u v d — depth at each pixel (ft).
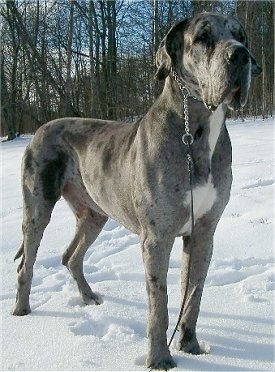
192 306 11.46
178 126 10.77
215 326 12.32
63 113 74.54
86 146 14.02
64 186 14.99
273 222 19.25
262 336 11.70
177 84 10.80
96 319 13.10
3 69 83.30
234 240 18.10
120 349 11.32
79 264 15.05
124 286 15.51
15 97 82.99
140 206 11.02
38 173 14.52
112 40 79.20
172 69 10.93
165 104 11.04
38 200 14.51
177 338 12.03
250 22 79.97
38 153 14.62
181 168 10.66
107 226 21.54
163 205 10.69
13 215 23.85
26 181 14.71
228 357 10.86
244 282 14.89
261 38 83.46
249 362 10.57
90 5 66.90
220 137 11.02
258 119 65.72
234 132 47.96
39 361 10.93
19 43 80.94
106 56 79.46
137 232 12.37
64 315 13.53
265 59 82.17
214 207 11.21
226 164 11.22
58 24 81.61
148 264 10.84
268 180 24.98
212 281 15.28
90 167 13.65
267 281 14.90
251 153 33.32
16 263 17.85
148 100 76.28
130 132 12.49
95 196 13.76
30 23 82.58
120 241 19.52
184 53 10.71
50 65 83.82
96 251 18.66
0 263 17.90
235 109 9.82
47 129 14.93
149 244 10.87
